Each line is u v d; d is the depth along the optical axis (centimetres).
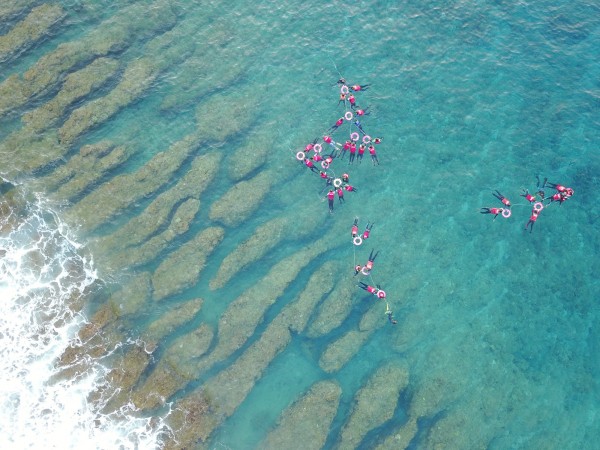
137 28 3872
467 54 4009
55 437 2692
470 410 3086
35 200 3281
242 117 3659
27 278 3050
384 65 3938
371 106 3784
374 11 4141
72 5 3912
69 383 2823
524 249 3506
